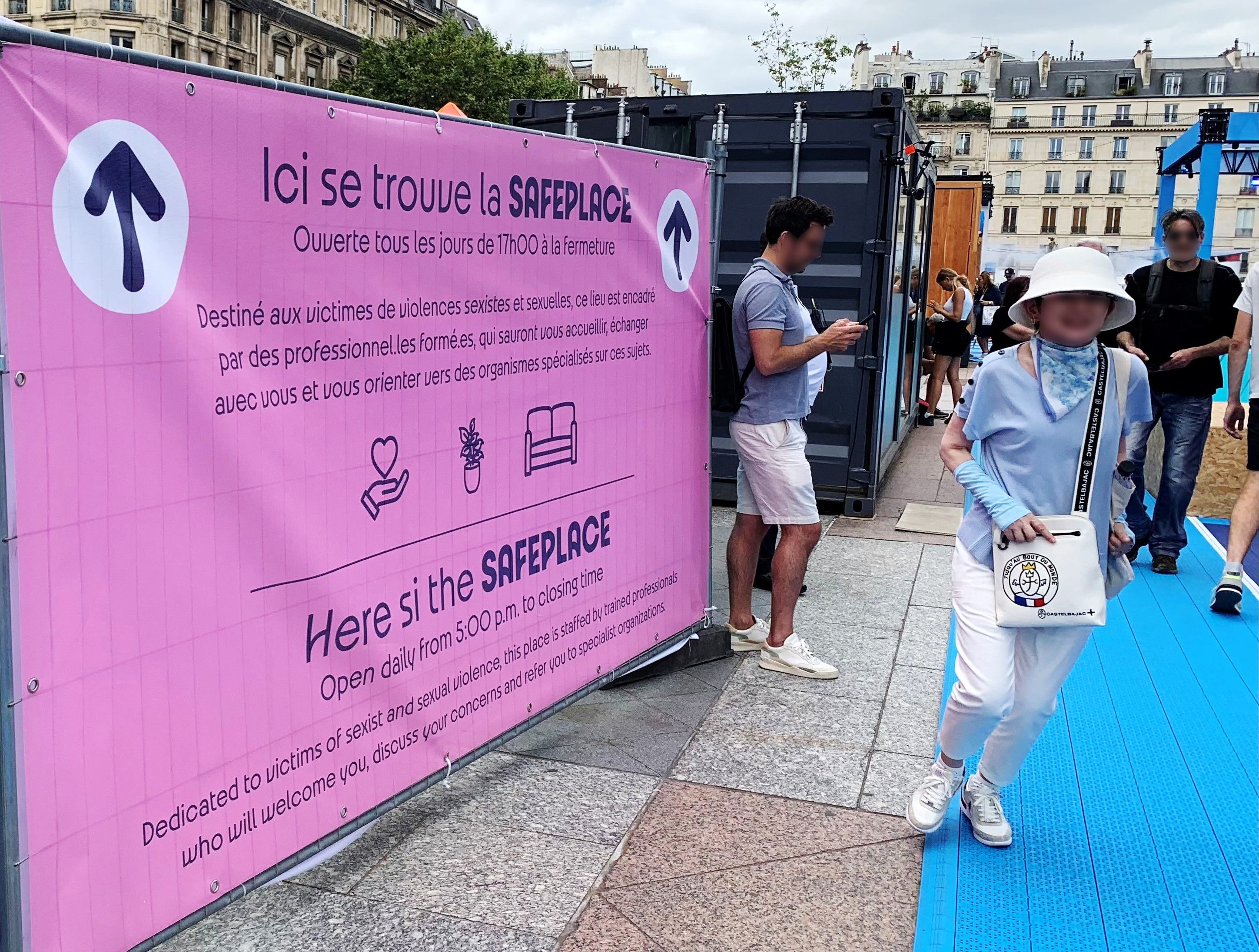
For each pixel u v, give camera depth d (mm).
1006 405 3014
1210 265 6191
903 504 8125
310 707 2795
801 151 7320
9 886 2074
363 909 2924
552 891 3029
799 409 4723
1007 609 2953
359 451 2861
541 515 3699
